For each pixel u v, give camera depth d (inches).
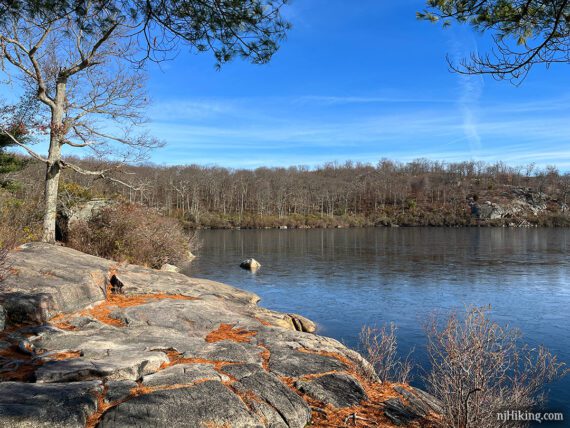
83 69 528.4
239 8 178.1
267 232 2386.8
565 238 1849.2
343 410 176.6
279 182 3678.6
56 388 149.4
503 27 172.1
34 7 190.4
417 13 178.2
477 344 176.6
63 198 625.6
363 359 239.9
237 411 150.9
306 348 240.5
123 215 635.5
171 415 141.9
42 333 211.6
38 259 323.9
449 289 692.1
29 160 679.1
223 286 471.5
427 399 205.2
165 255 722.8
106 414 138.6
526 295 642.2
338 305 571.5
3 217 431.2
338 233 2285.9
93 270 323.9
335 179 4301.2
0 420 122.8
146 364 180.7
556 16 154.0
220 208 3358.8
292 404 167.8
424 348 377.4
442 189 4050.2
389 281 771.4
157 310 277.7
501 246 1476.4
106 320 258.4
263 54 198.1
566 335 431.2
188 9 180.4
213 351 212.4
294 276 829.8
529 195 3826.3
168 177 3036.4
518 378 251.1
